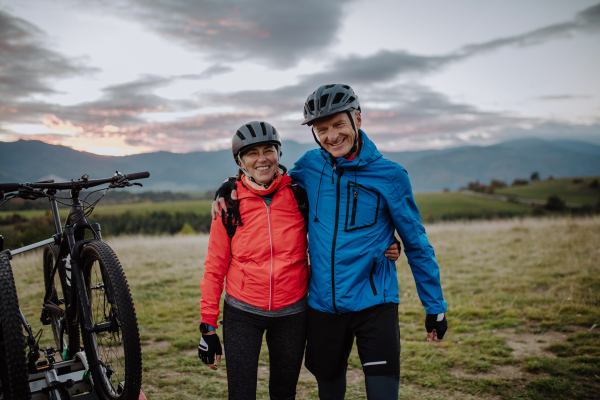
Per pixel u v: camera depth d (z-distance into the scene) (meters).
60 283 2.98
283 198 2.26
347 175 2.22
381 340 2.12
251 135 2.12
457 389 3.59
